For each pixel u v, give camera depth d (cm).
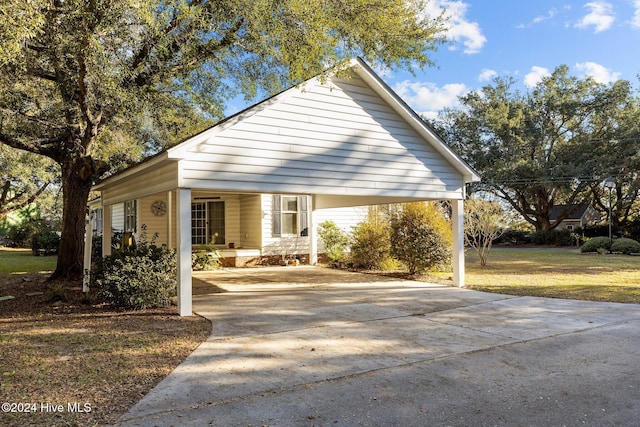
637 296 884
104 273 796
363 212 1775
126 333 598
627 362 472
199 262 1427
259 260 1553
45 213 3186
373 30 845
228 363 474
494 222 1566
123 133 1250
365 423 329
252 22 810
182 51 935
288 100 825
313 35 777
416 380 423
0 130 971
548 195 3378
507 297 893
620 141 2891
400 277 1234
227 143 754
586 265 1533
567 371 446
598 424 325
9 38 546
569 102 3139
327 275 1291
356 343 557
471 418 337
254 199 1579
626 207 3198
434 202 1298
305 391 395
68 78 852
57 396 379
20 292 977
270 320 690
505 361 481
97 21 695
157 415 342
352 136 905
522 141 3231
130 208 1655
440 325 656
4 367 454
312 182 848
